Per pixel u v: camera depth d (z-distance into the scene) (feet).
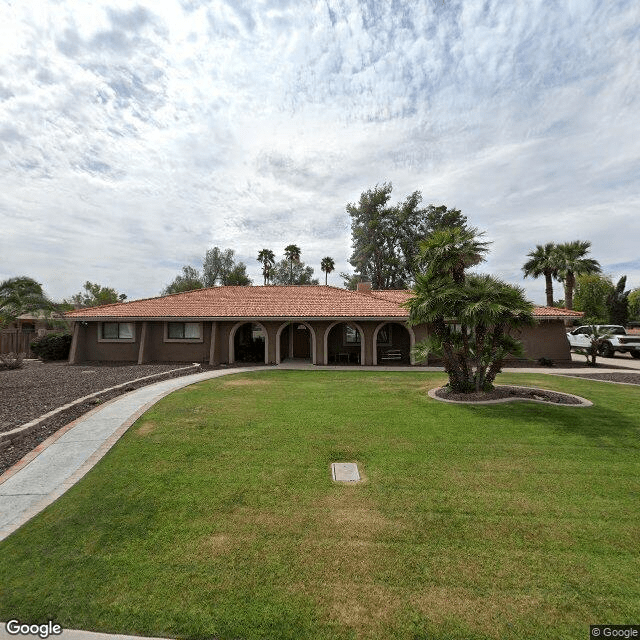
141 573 11.32
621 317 119.34
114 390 38.32
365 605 10.02
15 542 12.99
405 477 18.19
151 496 16.29
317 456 20.84
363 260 163.22
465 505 15.47
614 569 11.52
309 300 72.33
